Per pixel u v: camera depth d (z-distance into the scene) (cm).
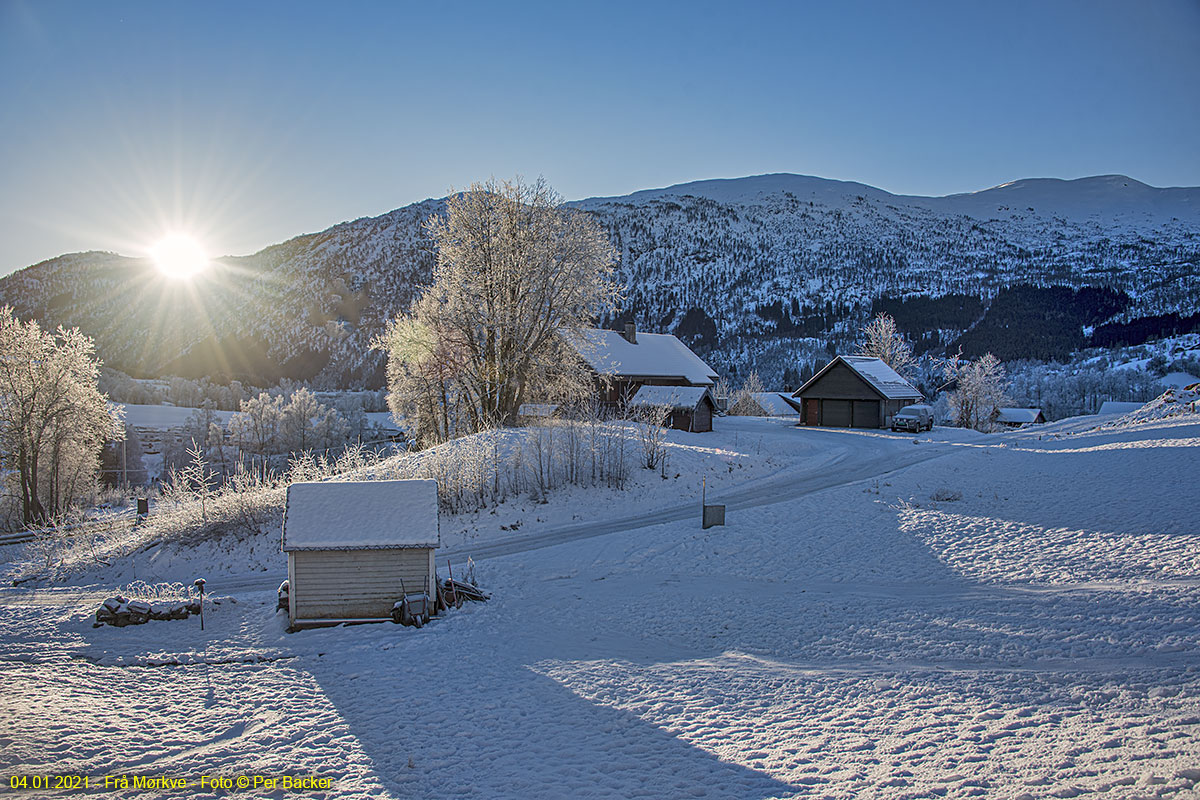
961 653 1248
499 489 3019
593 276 4106
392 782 879
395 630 1636
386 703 1188
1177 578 1491
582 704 1137
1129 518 1984
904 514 2352
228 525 2709
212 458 8375
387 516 1750
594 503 2912
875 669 1212
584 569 2130
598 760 911
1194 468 2372
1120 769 698
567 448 3209
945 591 1658
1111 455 2788
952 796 686
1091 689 988
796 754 866
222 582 2252
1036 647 1222
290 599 1692
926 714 965
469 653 1458
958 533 2088
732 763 860
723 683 1197
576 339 4153
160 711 1173
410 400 4619
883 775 765
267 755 980
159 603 1802
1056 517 2106
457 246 4003
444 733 1045
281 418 8669
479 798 820
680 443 4138
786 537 2256
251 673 1377
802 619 1560
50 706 1166
